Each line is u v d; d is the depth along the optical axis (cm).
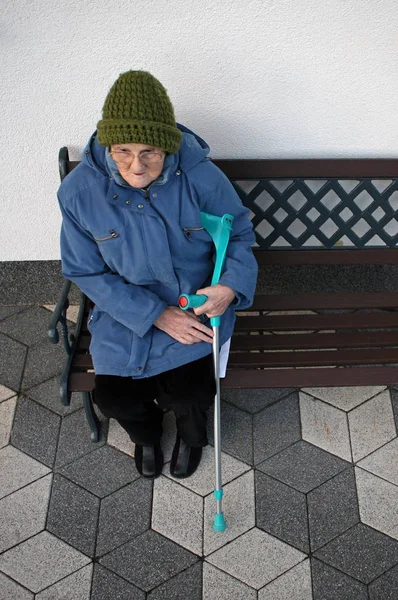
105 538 222
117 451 245
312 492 231
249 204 233
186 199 190
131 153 167
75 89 212
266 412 254
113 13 191
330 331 281
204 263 208
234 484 234
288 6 190
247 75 209
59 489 235
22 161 234
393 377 214
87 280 201
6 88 209
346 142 232
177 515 227
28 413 257
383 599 205
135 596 208
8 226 260
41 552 219
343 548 217
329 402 256
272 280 289
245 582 210
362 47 201
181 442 235
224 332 208
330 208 262
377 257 243
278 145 233
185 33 197
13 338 283
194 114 222
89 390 211
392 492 230
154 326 206
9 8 188
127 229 190
